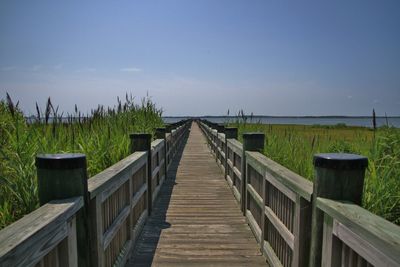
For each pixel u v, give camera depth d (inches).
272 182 104.6
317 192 64.9
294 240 80.7
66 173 61.8
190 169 312.2
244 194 164.6
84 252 65.9
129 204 116.3
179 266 108.7
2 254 37.0
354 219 50.3
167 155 287.7
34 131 122.0
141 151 158.2
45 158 61.2
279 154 161.3
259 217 131.6
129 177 116.2
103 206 85.7
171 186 236.7
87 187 67.8
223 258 115.1
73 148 125.0
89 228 68.9
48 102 135.9
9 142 108.4
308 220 73.2
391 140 152.3
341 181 61.2
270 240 113.1
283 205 96.0
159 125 315.3
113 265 95.5
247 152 155.3
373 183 98.0
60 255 58.1
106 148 138.7
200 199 198.7
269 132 217.6
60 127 141.2
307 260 75.3
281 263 97.7
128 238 117.6
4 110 188.5
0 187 84.9
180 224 152.1
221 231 142.6
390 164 118.6
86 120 182.1
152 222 154.7
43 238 47.6
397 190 100.0
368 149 142.2
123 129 201.0
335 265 59.4
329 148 153.2
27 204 82.1
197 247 125.0
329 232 60.9
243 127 291.7
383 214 93.1
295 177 87.1
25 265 42.3
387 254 41.4
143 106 316.2
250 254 118.7
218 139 335.0
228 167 246.7
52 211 54.4
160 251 121.1
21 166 90.4
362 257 50.5
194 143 611.8
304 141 165.9
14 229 45.4
